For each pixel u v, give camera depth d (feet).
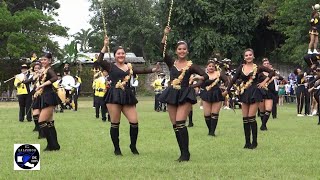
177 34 141.28
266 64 49.62
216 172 24.99
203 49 139.44
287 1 113.50
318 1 106.73
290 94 110.42
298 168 26.04
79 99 131.54
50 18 132.57
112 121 31.07
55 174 24.63
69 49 135.54
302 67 117.70
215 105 42.70
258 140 38.58
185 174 24.53
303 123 54.85
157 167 26.32
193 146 35.09
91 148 34.01
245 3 141.38
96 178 23.71
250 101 33.88
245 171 25.29
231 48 139.54
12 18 127.34
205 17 141.90
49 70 33.65
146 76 154.20
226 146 35.12
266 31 147.74
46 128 32.96
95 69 62.59
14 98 130.62
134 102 31.09
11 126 50.75
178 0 141.08
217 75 43.27
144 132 43.91
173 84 28.50
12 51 124.36
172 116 29.01
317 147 34.53
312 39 52.85
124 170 25.55
